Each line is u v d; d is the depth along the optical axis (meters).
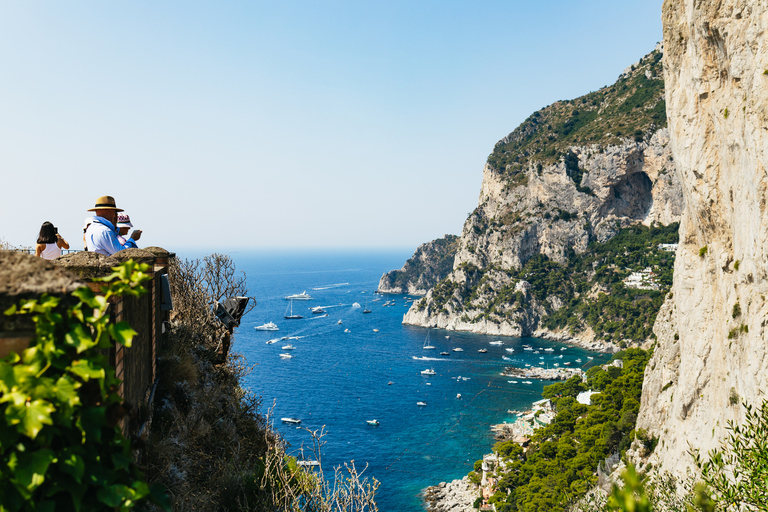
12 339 2.12
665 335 45.31
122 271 2.40
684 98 25.25
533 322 197.75
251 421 10.35
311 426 99.62
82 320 2.17
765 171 17.22
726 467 11.41
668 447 32.47
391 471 78.69
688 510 7.52
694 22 22.38
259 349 178.00
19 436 1.94
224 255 13.22
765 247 17.59
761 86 17.33
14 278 2.12
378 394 123.12
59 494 2.10
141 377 6.34
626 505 1.52
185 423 7.80
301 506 7.59
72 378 2.12
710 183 23.31
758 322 18.64
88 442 2.17
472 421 102.06
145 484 2.25
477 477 71.25
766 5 16.98
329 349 178.00
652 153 190.12
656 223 192.00
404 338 196.88
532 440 72.69
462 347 176.88
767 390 17.81
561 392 101.00
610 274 186.12
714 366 25.97
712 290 26.17
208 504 6.59
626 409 56.94
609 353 161.50
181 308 11.77
